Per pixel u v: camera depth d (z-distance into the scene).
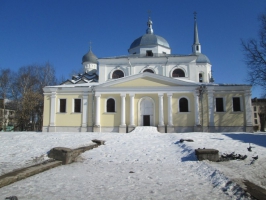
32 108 45.22
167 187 8.32
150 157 14.45
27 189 8.17
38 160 13.96
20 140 20.72
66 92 33.47
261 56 29.52
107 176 10.11
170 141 18.95
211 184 8.56
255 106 75.19
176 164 12.75
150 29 43.03
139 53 39.69
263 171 10.57
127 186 8.50
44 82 51.81
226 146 16.05
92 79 44.09
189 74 35.25
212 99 31.23
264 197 6.61
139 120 31.91
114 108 32.44
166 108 31.62
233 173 9.55
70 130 32.69
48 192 7.83
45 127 33.03
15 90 49.22
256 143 17.22
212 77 47.50
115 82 32.22
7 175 9.41
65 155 13.23
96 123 31.94
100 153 15.55
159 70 35.66
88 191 7.91
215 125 31.02
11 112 54.22
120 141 19.30
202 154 12.76
